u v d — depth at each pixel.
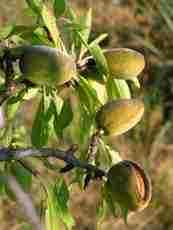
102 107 0.57
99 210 0.58
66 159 0.53
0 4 1.56
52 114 0.60
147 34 2.04
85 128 0.59
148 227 1.65
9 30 0.59
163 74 1.97
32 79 0.55
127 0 2.13
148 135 1.86
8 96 0.56
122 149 1.80
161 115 1.90
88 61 0.59
